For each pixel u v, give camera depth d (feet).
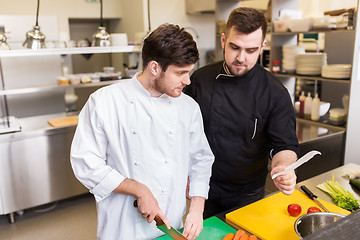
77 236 8.91
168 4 14.70
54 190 10.27
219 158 5.71
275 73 11.00
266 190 9.12
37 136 9.67
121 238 4.10
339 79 9.20
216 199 5.98
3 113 13.84
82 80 11.19
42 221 9.75
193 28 15.57
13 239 8.82
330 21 9.29
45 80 14.34
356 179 5.49
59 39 14.46
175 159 4.19
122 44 10.57
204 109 5.71
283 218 4.37
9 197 9.51
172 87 3.61
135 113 3.90
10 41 12.98
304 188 5.08
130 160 4.00
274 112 5.30
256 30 4.54
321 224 3.81
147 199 3.76
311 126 10.08
